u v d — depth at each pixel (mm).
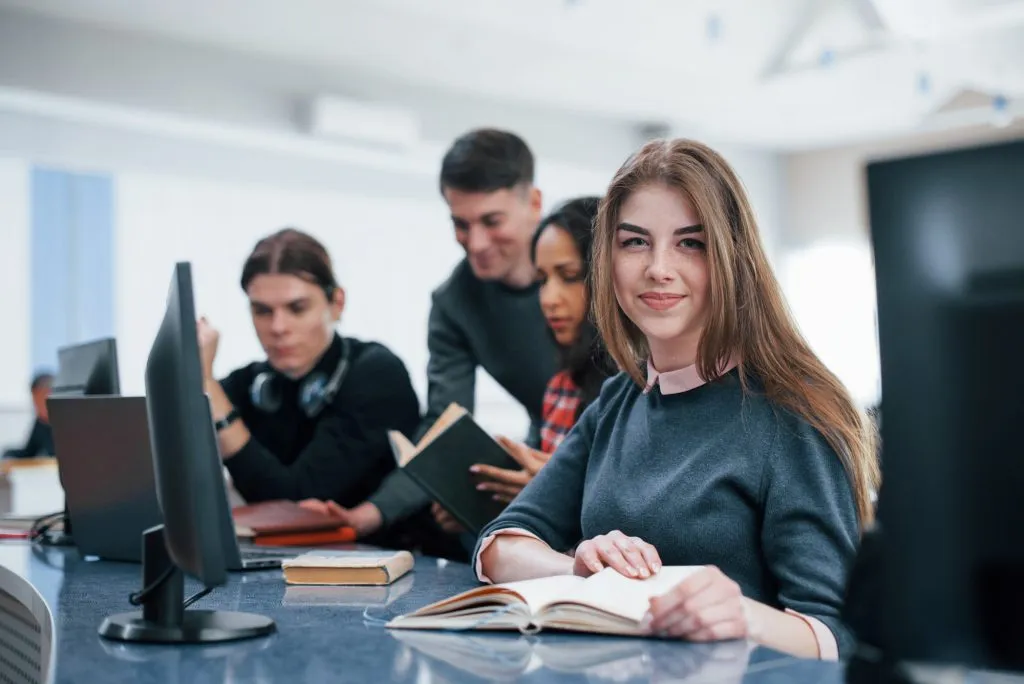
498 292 2494
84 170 6191
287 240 2494
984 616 592
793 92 7023
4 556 1994
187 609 1261
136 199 6434
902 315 592
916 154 579
